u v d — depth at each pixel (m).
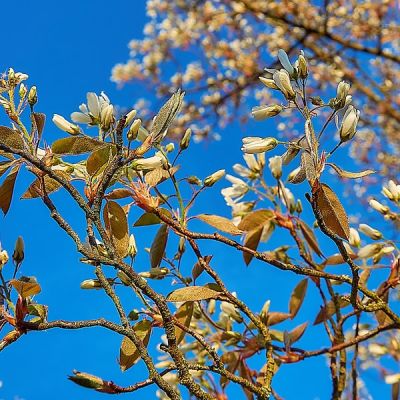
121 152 0.74
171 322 0.74
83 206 0.74
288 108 0.79
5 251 0.77
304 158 0.76
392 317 0.81
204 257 0.82
